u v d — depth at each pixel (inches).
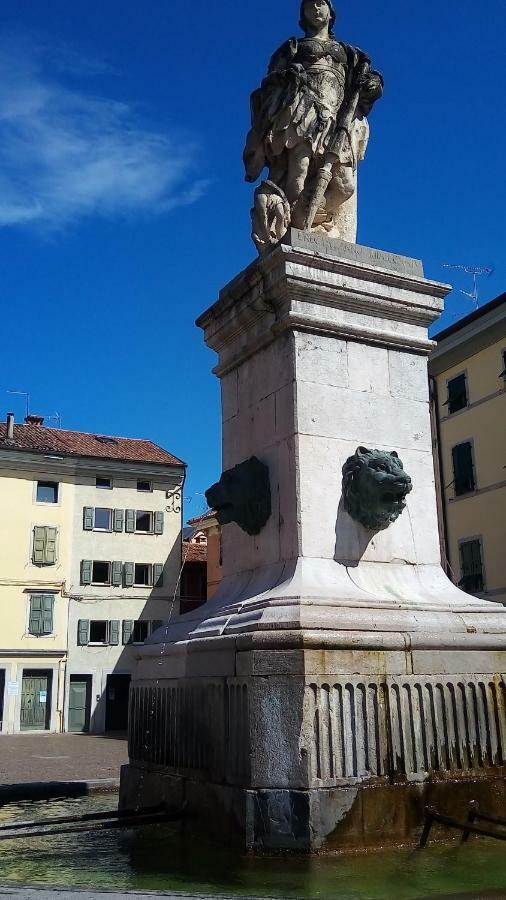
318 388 233.9
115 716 1369.3
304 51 273.6
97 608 1384.1
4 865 173.3
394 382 247.1
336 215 274.2
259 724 181.2
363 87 273.7
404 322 252.7
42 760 685.3
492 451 1080.8
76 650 1353.3
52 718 1315.2
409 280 249.6
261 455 242.8
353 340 243.1
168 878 156.8
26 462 1381.6
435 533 240.8
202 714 203.9
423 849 176.7
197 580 1475.1
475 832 177.5
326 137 266.5
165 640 239.3
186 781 206.2
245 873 158.9
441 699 194.7
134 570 1424.7
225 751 191.3
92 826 193.6
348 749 180.1
